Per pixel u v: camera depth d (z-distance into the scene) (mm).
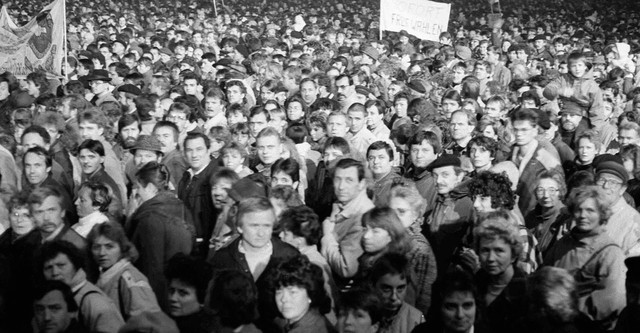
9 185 9148
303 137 11203
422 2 22734
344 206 7832
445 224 8281
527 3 38469
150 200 7715
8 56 17438
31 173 8789
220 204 8055
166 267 6457
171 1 38844
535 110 10781
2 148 9344
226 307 5863
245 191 7762
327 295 6398
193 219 8984
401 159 11531
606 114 14234
